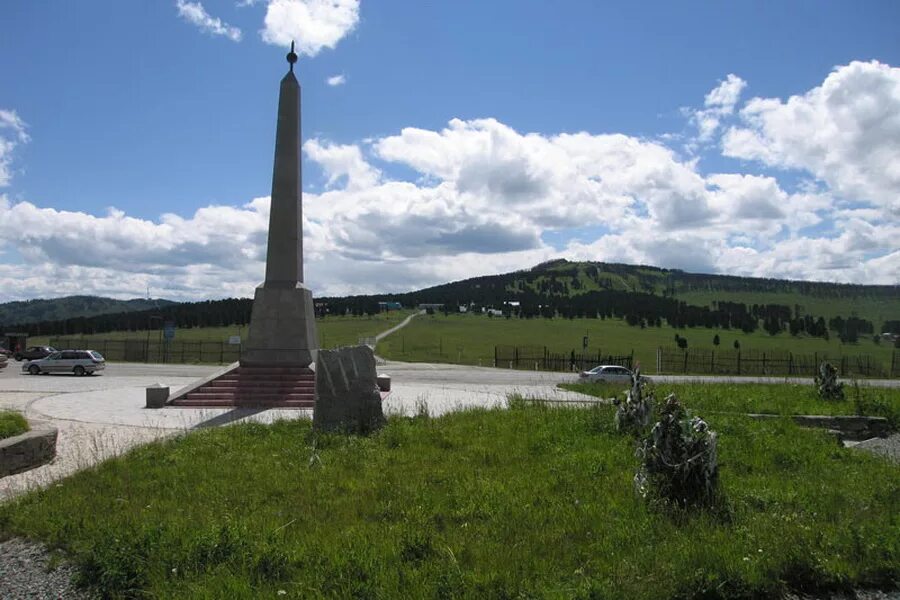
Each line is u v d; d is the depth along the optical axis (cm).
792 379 4362
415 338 8856
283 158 2520
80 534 713
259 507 805
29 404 2208
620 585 559
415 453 1135
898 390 2511
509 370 5106
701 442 784
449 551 624
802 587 610
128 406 2170
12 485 1034
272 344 2478
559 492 861
